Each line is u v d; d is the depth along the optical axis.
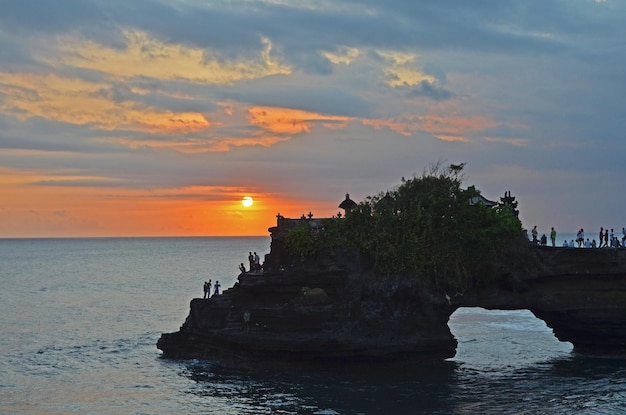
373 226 60.91
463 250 60.34
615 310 60.47
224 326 61.09
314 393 50.41
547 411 45.06
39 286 144.75
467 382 53.16
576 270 60.97
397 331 58.41
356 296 58.72
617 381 53.12
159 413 46.50
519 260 60.91
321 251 60.72
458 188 62.75
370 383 53.12
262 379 54.94
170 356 64.56
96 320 89.94
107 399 50.12
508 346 69.06
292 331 57.78
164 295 122.44
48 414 46.78
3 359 64.31
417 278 59.47
